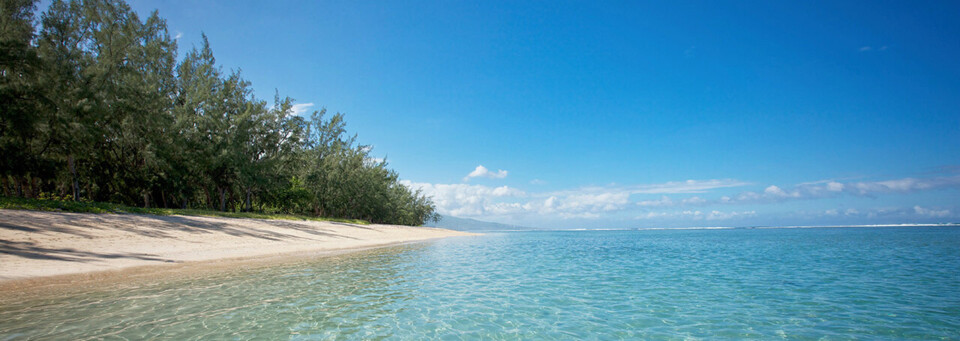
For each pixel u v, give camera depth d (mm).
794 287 14508
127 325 8422
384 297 12047
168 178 41438
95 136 31000
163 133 38375
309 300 11352
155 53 38594
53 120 27609
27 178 32719
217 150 41750
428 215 121875
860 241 45688
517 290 13531
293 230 36312
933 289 14094
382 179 87375
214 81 43781
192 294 11453
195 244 22609
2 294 10453
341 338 8109
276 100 50062
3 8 25391
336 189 68188
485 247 36906
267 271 16344
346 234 41406
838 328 9266
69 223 20906
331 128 67250
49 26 29891
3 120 25391
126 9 35562
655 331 8945
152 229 23984
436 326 9125
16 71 25500
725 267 20797
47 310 9195
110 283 12445
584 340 8289
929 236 57656
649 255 28734
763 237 65875
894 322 9766
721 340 8367
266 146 47844
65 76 27828
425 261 22297
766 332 8922
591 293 13133
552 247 38594
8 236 16391
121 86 32344
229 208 61031
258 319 9266
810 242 45531
